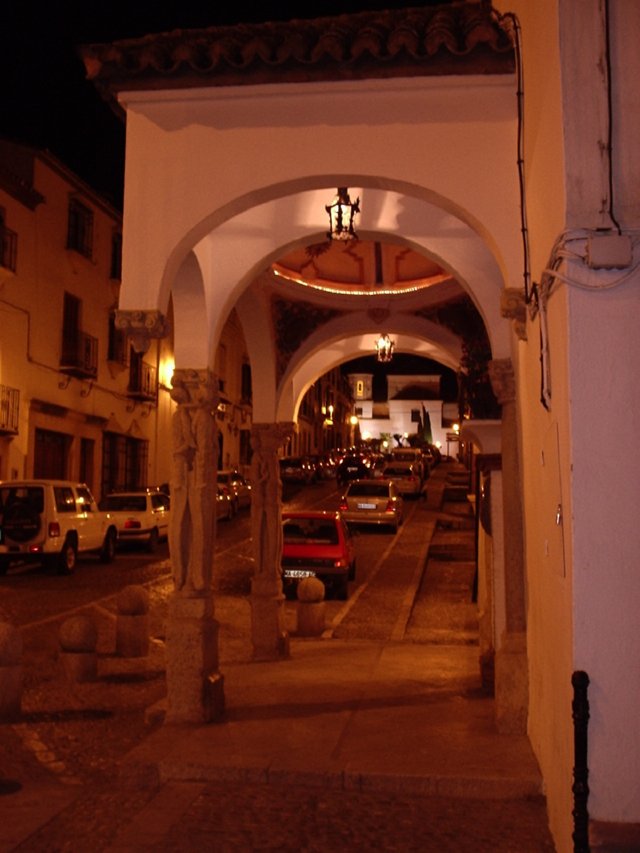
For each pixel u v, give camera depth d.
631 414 4.24
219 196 6.83
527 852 4.87
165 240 6.85
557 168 4.63
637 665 4.13
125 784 6.00
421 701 8.04
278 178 6.76
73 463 27.23
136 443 32.69
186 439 7.56
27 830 5.17
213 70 6.68
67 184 26.53
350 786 5.86
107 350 29.69
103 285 29.19
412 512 30.91
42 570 19.17
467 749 6.41
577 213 4.37
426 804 5.60
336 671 9.49
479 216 6.55
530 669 6.57
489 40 6.32
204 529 7.42
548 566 5.24
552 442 4.90
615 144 4.41
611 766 4.11
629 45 4.47
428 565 20.83
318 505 32.41
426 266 11.34
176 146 6.91
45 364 25.42
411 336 11.74
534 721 6.32
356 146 6.71
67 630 9.27
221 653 11.03
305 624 12.53
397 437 86.31
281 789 5.85
